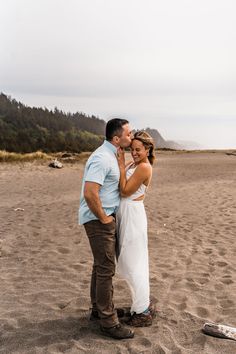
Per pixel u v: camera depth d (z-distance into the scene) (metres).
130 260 4.09
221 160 31.75
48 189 15.15
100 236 3.86
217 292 5.11
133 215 4.04
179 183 17.03
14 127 154.25
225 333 3.94
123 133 3.89
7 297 4.89
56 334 3.99
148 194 13.91
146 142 4.00
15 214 10.26
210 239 7.79
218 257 6.62
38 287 5.24
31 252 6.88
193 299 4.89
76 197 13.16
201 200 12.52
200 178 18.83
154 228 8.73
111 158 3.83
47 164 23.83
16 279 5.53
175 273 5.84
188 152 47.62
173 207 11.34
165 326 4.18
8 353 3.63
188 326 4.20
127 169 4.18
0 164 22.97
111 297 3.97
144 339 3.89
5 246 7.19
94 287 4.23
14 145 80.88
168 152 47.38
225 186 15.70
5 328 4.09
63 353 3.63
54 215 10.13
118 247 4.16
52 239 7.78
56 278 5.59
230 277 5.66
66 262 6.33
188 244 7.44
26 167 22.17
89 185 3.71
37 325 4.18
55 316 4.39
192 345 3.82
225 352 3.70
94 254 3.94
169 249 7.11
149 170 3.98
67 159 27.19
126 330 3.93
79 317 4.39
